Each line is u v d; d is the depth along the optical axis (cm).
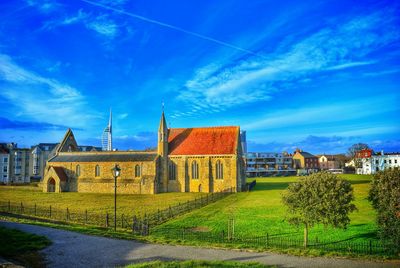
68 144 9962
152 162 8256
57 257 2308
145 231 3338
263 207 5303
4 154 12719
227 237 3206
